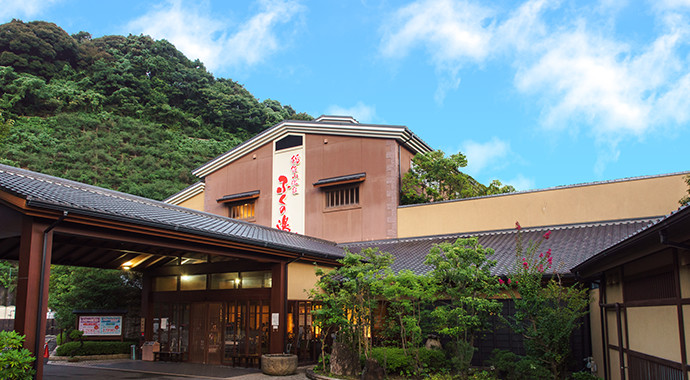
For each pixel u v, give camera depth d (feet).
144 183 153.28
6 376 24.76
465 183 70.44
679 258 19.51
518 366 33.63
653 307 22.91
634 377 25.99
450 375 35.19
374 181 66.54
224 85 225.15
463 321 33.01
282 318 45.39
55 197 30.35
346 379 37.52
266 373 42.01
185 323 52.70
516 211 57.62
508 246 51.11
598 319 35.04
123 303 64.64
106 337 58.34
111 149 163.73
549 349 31.68
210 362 49.75
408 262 52.37
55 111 174.70
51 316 77.05
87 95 181.68
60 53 206.90
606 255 24.86
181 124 195.11
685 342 19.03
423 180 69.21
